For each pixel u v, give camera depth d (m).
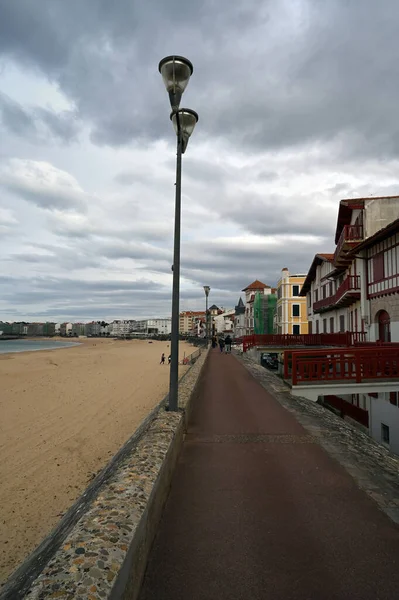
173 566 3.13
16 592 2.06
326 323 30.75
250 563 3.19
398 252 14.98
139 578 2.76
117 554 2.33
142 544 2.89
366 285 18.05
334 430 7.86
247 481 5.07
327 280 30.28
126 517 2.84
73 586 1.99
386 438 13.67
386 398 13.56
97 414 15.09
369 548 3.45
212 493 4.68
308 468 5.57
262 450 6.44
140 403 17.30
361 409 16.08
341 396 19.08
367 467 5.63
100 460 10.05
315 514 4.12
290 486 4.90
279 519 4.00
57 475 9.04
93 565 2.19
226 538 3.60
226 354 37.06
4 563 5.70
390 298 15.69
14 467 9.51
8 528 6.70
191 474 5.33
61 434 12.32
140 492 3.36
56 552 2.35
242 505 4.34
